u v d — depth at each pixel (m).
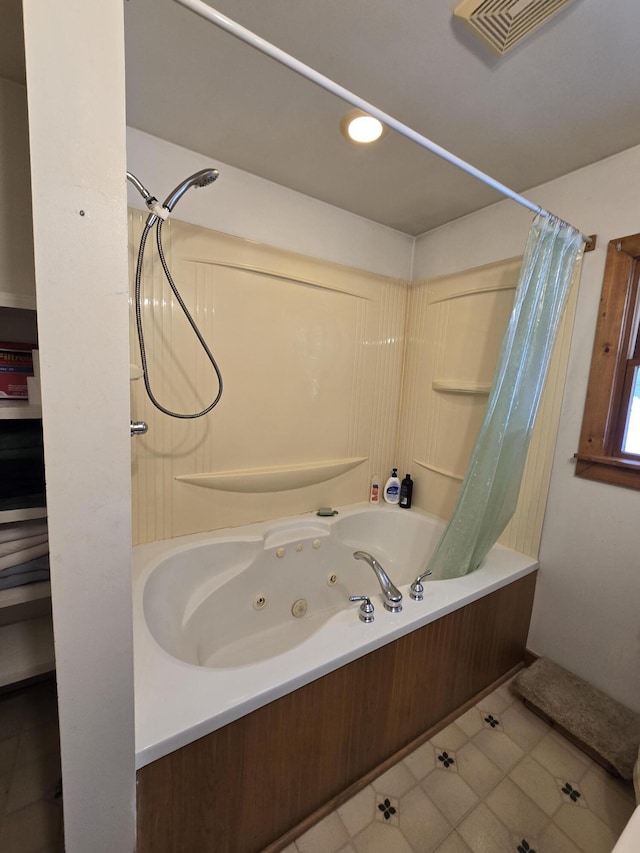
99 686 0.67
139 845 0.79
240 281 1.61
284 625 1.78
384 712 1.18
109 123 0.54
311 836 1.04
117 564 0.65
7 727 1.32
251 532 1.72
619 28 0.86
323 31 0.92
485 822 1.09
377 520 2.11
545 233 1.33
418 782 1.19
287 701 0.94
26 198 1.12
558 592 1.57
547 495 1.59
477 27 0.88
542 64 0.98
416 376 2.16
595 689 1.44
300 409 1.87
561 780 1.21
